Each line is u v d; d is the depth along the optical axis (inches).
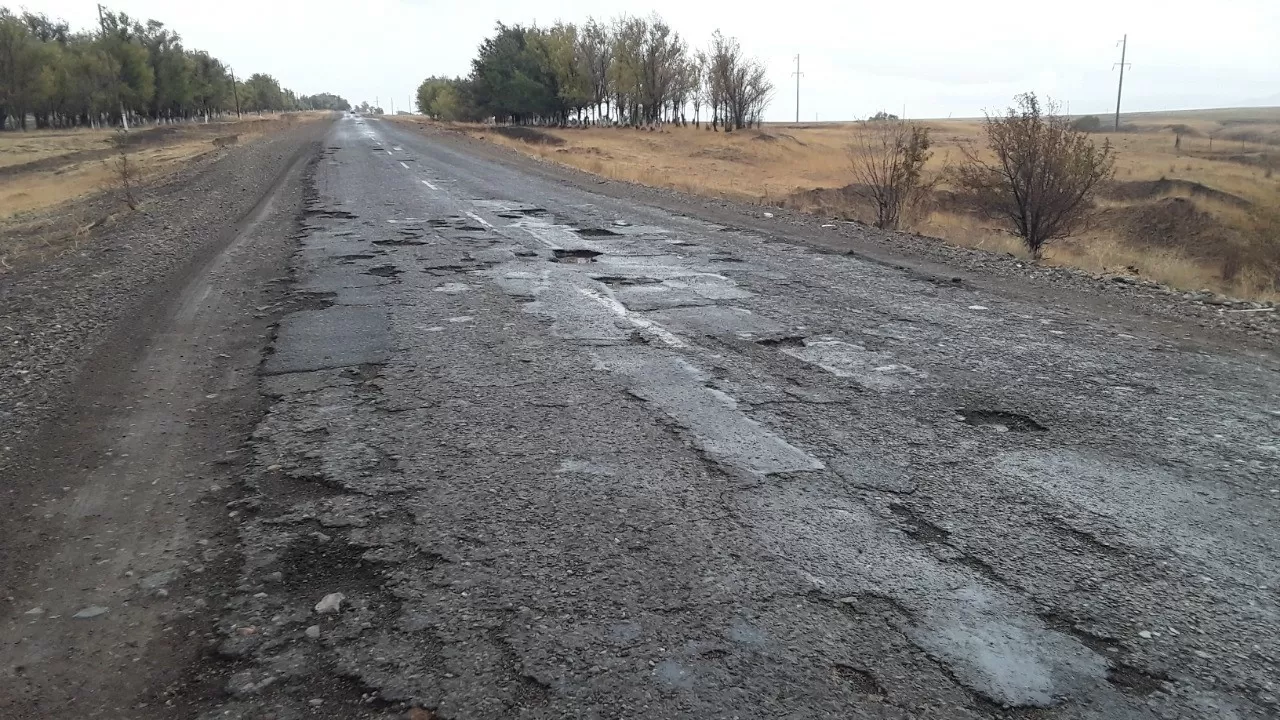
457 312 258.5
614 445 149.6
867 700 83.4
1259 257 724.7
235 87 4475.9
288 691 85.4
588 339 226.4
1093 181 532.1
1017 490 132.0
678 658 89.2
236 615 99.4
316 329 238.7
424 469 139.4
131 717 83.0
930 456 145.6
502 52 2667.3
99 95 2591.0
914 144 606.2
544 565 108.1
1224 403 176.4
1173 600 101.9
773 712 81.2
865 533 117.3
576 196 642.8
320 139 1551.4
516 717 80.4
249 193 637.9
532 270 331.9
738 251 390.0
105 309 270.5
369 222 468.4
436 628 95.0
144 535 120.3
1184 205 987.3
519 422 161.6
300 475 138.3
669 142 2080.5
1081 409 171.6
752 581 104.4
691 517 121.5
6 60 2363.4
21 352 221.1
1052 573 107.5
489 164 974.4
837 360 207.5
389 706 82.4
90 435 160.7
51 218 653.9
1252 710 83.0
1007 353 215.5
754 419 163.6
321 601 101.4
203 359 211.0
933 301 281.9
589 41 2554.1
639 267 343.0
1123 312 269.3
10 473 143.3
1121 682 87.0
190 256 369.1
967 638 93.8
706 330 237.3
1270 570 109.0
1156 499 129.5
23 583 108.5
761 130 2367.1
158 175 901.2
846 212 676.7
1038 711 82.4
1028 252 466.0
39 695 86.7
